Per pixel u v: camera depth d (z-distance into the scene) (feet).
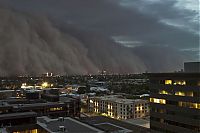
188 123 286.66
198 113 276.00
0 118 289.33
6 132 258.98
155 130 332.19
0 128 275.39
